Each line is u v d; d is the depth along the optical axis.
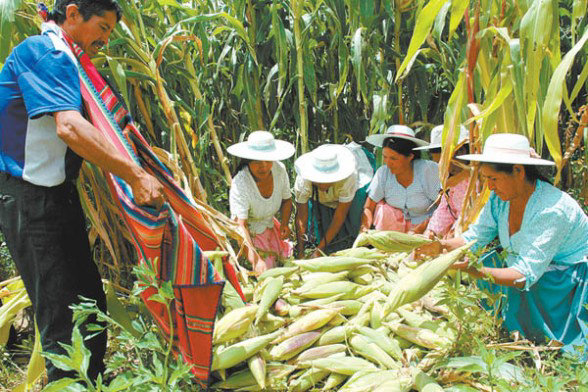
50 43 2.09
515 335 2.60
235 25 3.71
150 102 3.72
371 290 2.79
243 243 3.29
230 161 4.68
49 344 2.31
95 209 3.49
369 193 4.04
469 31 2.97
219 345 2.47
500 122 3.13
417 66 4.17
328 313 2.55
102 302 2.52
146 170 2.48
